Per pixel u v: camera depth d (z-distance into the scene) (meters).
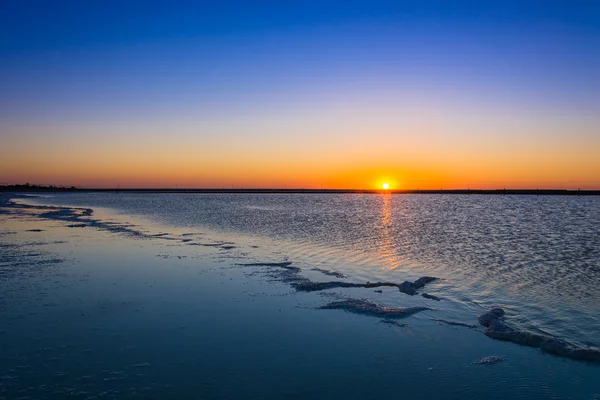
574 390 7.84
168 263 19.06
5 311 11.56
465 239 30.69
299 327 10.87
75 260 19.36
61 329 10.27
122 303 12.55
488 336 10.49
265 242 27.73
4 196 148.50
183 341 9.72
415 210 80.12
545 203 131.62
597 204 120.69
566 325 11.59
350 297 13.93
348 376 8.23
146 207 82.38
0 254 20.77
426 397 7.53
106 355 8.83
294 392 7.55
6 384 7.49
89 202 106.88
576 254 23.81
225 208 81.06
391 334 10.53
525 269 19.28
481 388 7.88
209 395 7.34
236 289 14.54
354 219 51.69
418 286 15.73
